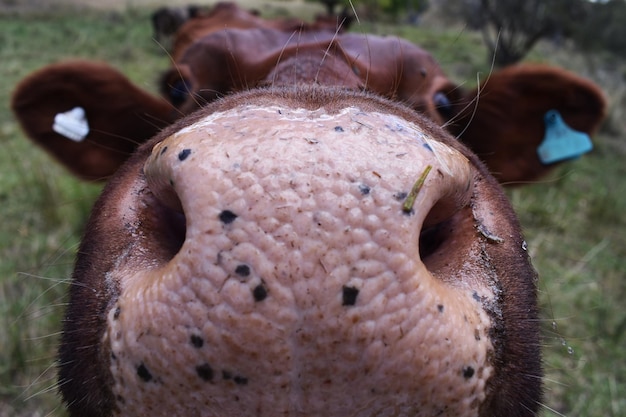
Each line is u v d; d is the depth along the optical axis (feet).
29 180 3.70
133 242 1.00
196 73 1.74
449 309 0.83
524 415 1.01
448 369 0.82
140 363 0.82
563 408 2.40
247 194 0.77
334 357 0.76
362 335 0.76
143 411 0.84
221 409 0.80
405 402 0.80
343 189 0.77
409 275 0.78
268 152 0.79
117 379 0.86
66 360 1.03
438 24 10.43
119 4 10.76
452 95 1.96
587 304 3.08
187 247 0.78
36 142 2.17
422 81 1.77
